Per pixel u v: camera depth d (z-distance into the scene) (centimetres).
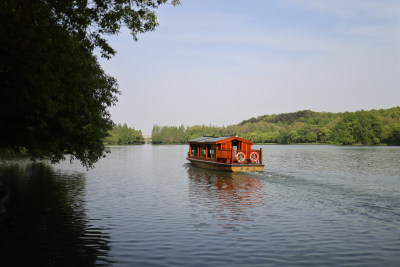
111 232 1249
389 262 945
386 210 1631
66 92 1092
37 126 1218
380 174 3212
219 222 1403
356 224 1368
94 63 1858
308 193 2152
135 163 5197
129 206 1750
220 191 2261
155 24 1329
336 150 10431
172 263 936
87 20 1187
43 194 2123
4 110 1116
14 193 2159
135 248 1066
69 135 1541
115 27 1290
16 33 932
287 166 4169
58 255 1000
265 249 1055
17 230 1273
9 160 4750
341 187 2402
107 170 3884
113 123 2362
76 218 1476
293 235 1210
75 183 2677
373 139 16638
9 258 973
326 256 991
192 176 3225
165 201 1894
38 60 938
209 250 1045
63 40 1008
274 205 1769
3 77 1050
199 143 4462
